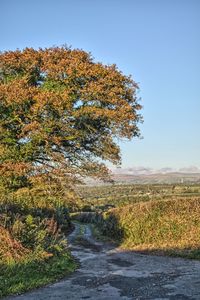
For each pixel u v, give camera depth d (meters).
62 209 31.08
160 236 20.92
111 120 29.45
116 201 63.34
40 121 28.56
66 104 27.91
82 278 13.20
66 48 31.17
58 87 29.38
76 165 30.56
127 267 15.12
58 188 28.73
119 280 12.65
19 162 28.41
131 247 21.30
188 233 20.08
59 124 28.55
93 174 30.48
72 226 38.88
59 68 28.73
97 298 10.46
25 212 20.33
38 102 26.94
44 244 15.46
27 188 27.39
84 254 19.56
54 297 10.69
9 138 29.44
